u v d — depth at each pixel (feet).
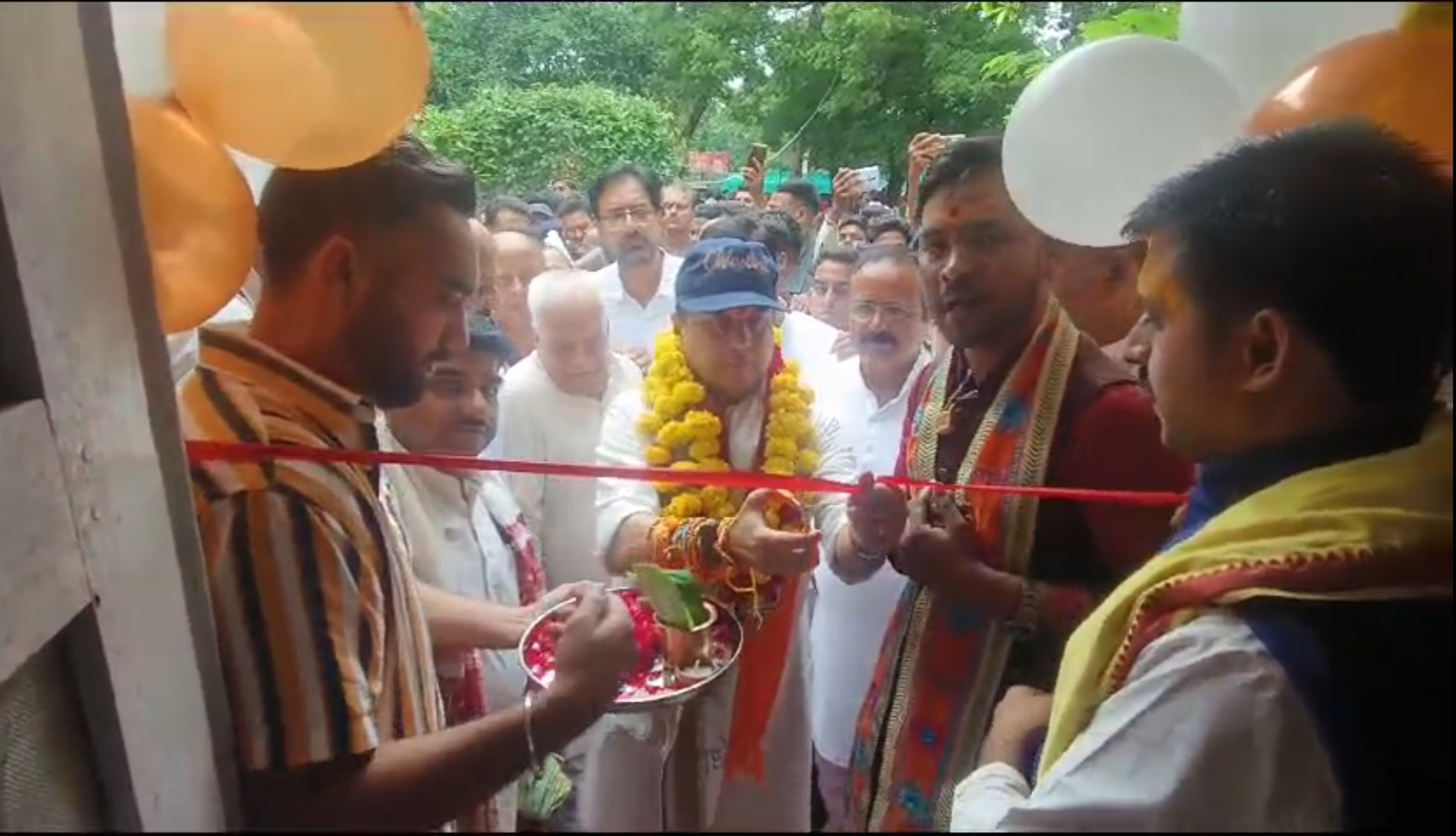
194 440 2.63
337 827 2.34
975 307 3.08
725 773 2.83
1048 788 2.37
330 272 2.80
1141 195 2.75
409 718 2.85
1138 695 2.27
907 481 3.23
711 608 3.13
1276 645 2.10
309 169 2.73
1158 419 2.59
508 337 3.26
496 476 3.26
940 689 3.04
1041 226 2.98
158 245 2.55
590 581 3.34
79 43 2.13
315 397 2.81
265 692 2.42
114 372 2.29
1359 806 2.03
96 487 2.28
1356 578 2.11
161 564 2.28
